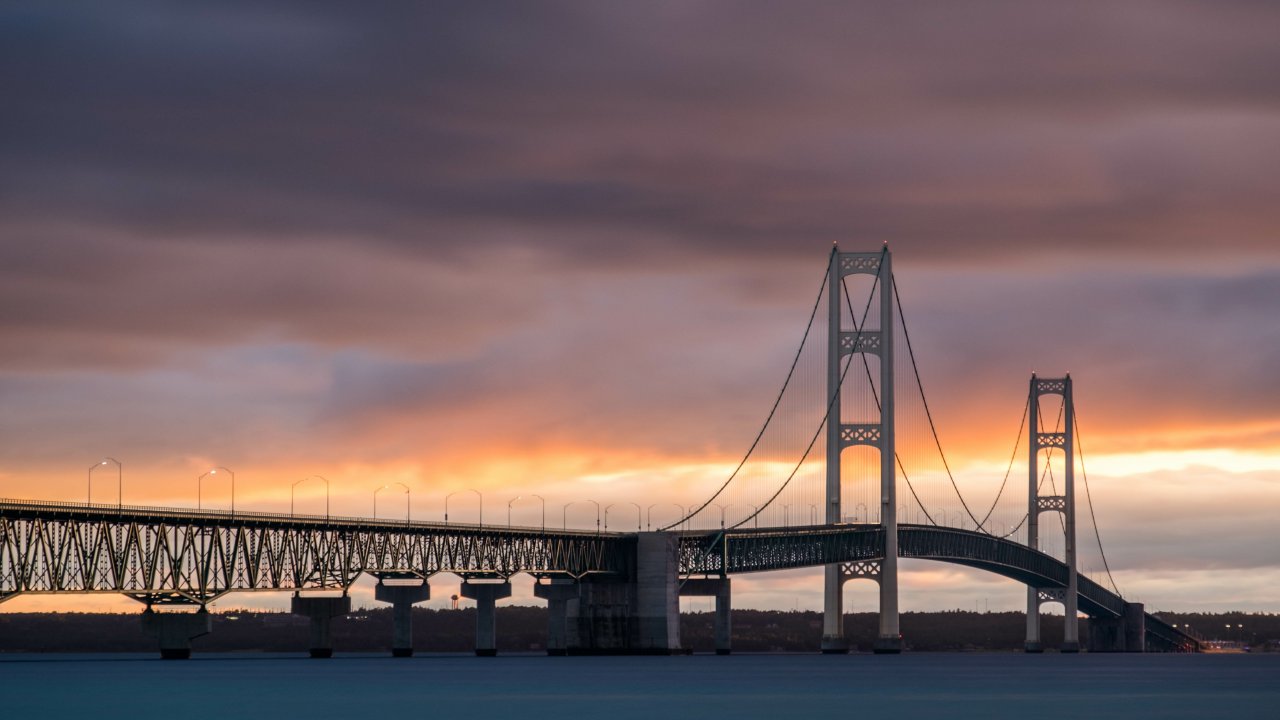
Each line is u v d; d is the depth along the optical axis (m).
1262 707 137.38
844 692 153.00
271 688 148.75
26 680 162.88
